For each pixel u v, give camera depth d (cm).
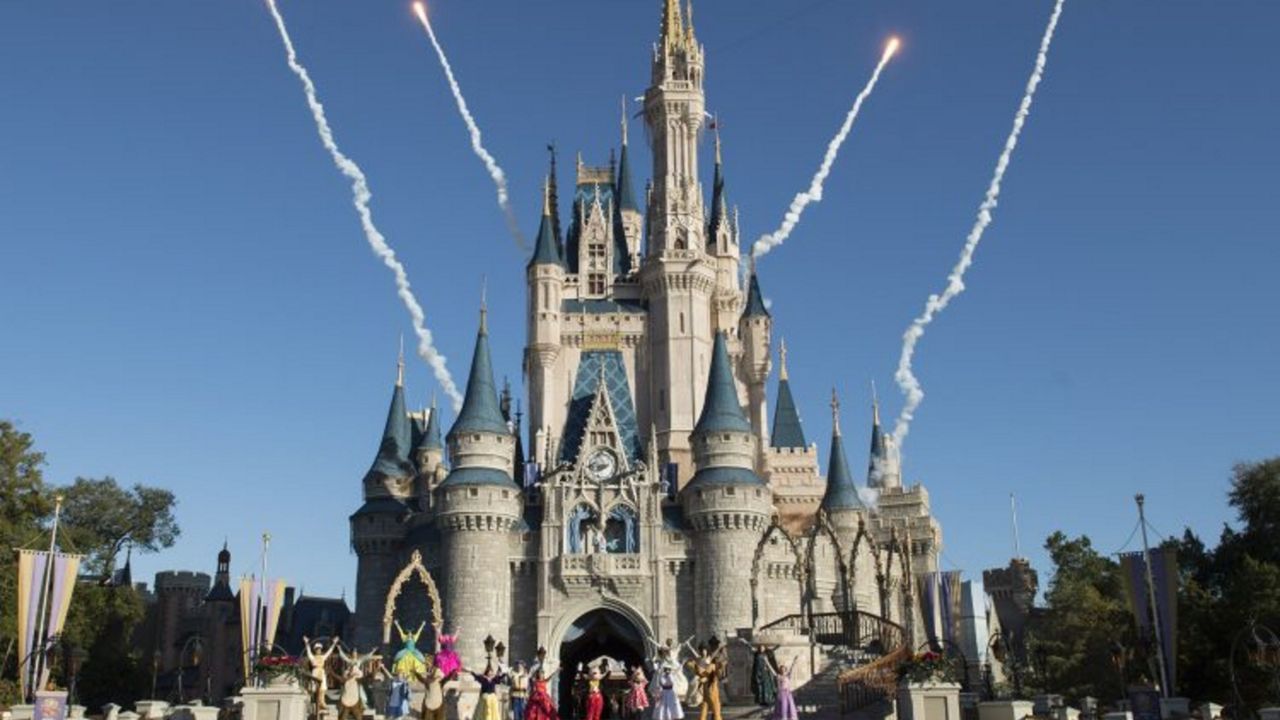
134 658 11225
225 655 13288
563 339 11444
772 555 9794
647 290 11688
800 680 5888
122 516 11725
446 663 3791
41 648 5444
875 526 11381
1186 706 5334
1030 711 4309
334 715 4525
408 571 4969
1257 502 8288
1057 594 10669
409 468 11119
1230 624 7169
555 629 9619
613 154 13038
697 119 12338
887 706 4528
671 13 12750
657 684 3784
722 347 10462
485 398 10112
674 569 9862
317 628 12900
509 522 9738
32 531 8094
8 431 8150
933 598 7262
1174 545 9000
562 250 12350
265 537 7188
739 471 9869
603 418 10306
